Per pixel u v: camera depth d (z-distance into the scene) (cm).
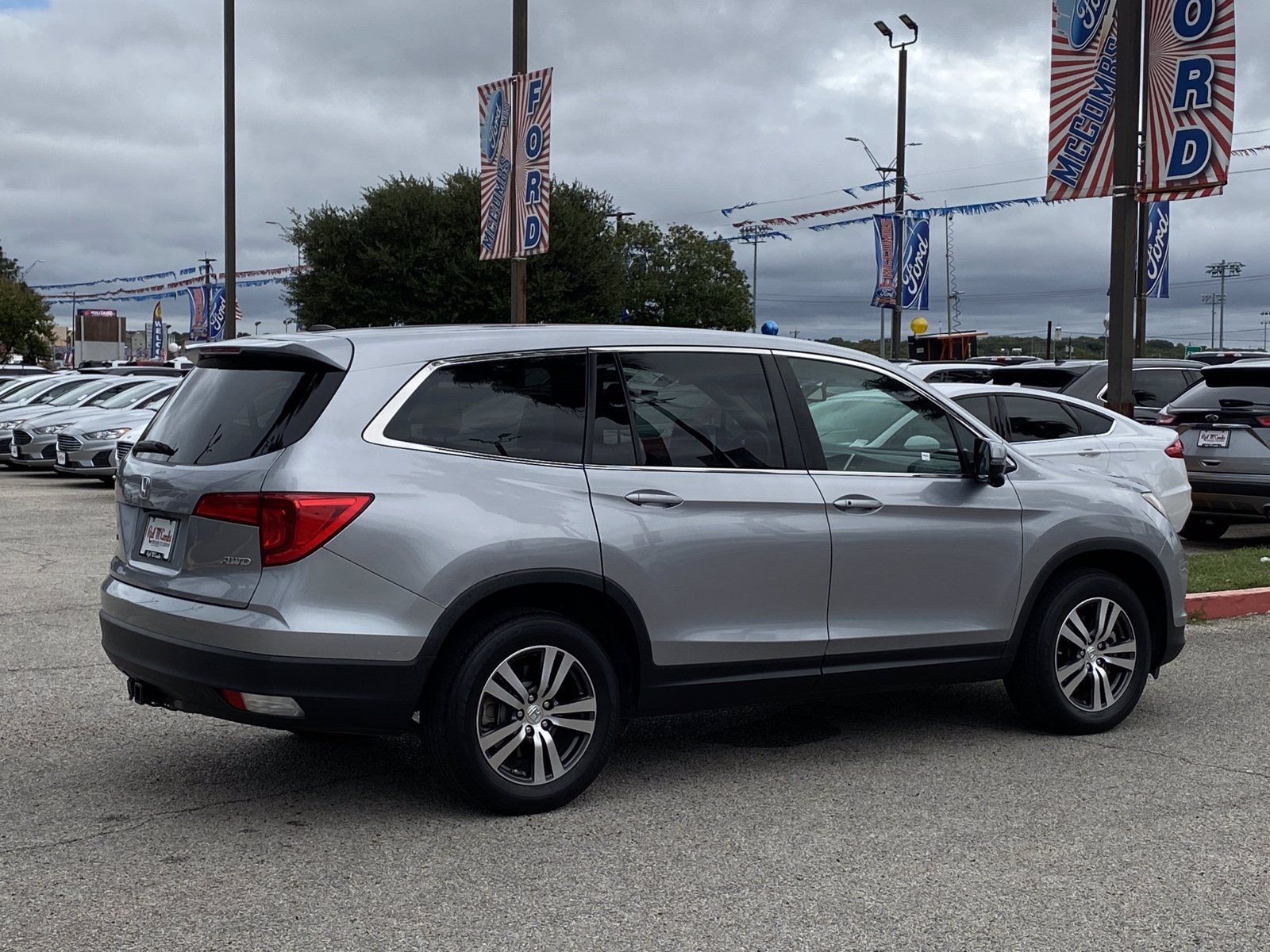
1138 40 1021
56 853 431
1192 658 765
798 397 534
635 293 8194
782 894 400
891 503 536
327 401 444
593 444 482
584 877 414
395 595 434
